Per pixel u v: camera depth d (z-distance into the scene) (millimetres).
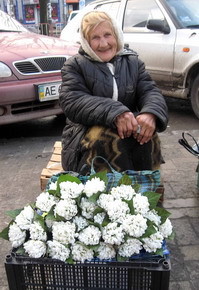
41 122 5125
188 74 4824
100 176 1545
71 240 1366
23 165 3646
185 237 2346
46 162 3697
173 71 4957
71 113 2236
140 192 1587
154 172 1734
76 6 29453
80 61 2320
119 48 2361
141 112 2162
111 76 2312
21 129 4871
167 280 1354
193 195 2861
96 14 2256
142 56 5305
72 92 2260
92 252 1368
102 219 1409
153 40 5152
